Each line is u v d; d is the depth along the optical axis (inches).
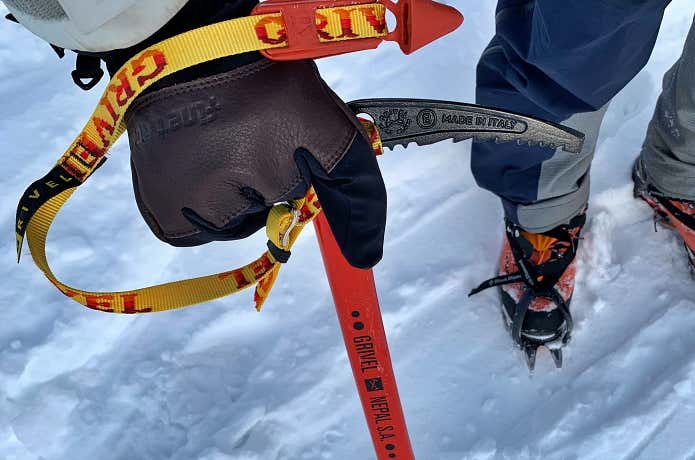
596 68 39.3
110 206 66.9
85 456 56.9
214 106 25.6
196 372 59.4
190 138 25.8
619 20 34.8
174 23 25.0
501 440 54.8
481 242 63.4
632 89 68.1
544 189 51.8
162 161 26.4
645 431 52.9
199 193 26.9
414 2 24.5
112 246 64.7
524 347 57.1
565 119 45.3
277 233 28.9
